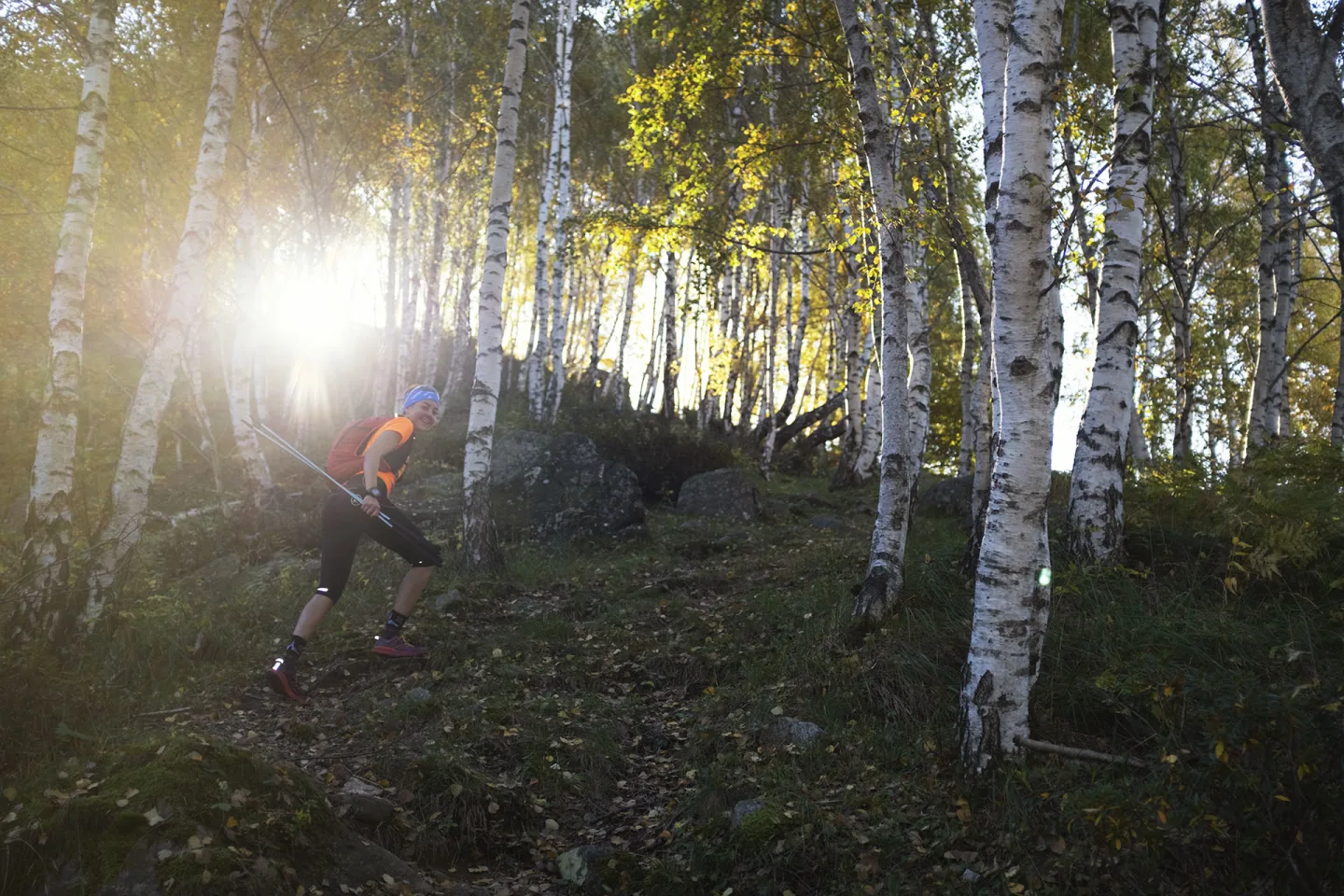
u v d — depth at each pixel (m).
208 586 7.30
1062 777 3.51
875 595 5.49
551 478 10.64
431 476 13.12
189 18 12.84
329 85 15.31
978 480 8.36
